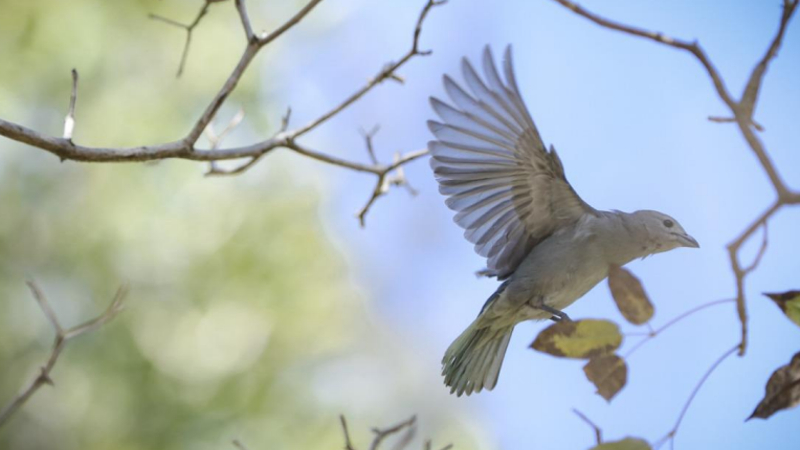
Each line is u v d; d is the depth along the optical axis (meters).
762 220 4.54
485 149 7.94
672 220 8.25
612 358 5.15
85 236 14.00
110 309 7.85
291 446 13.90
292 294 14.30
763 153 4.50
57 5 14.12
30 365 13.67
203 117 7.31
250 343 13.98
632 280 5.10
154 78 14.26
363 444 14.70
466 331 8.32
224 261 14.10
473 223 8.18
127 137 13.92
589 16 5.57
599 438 5.22
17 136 6.49
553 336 5.16
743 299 4.84
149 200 14.11
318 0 7.45
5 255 13.88
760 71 5.12
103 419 13.54
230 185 14.39
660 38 5.36
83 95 14.06
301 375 14.19
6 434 13.46
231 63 14.47
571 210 8.24
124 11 14.32
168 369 13.70
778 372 5.30
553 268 8.08
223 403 13.73
